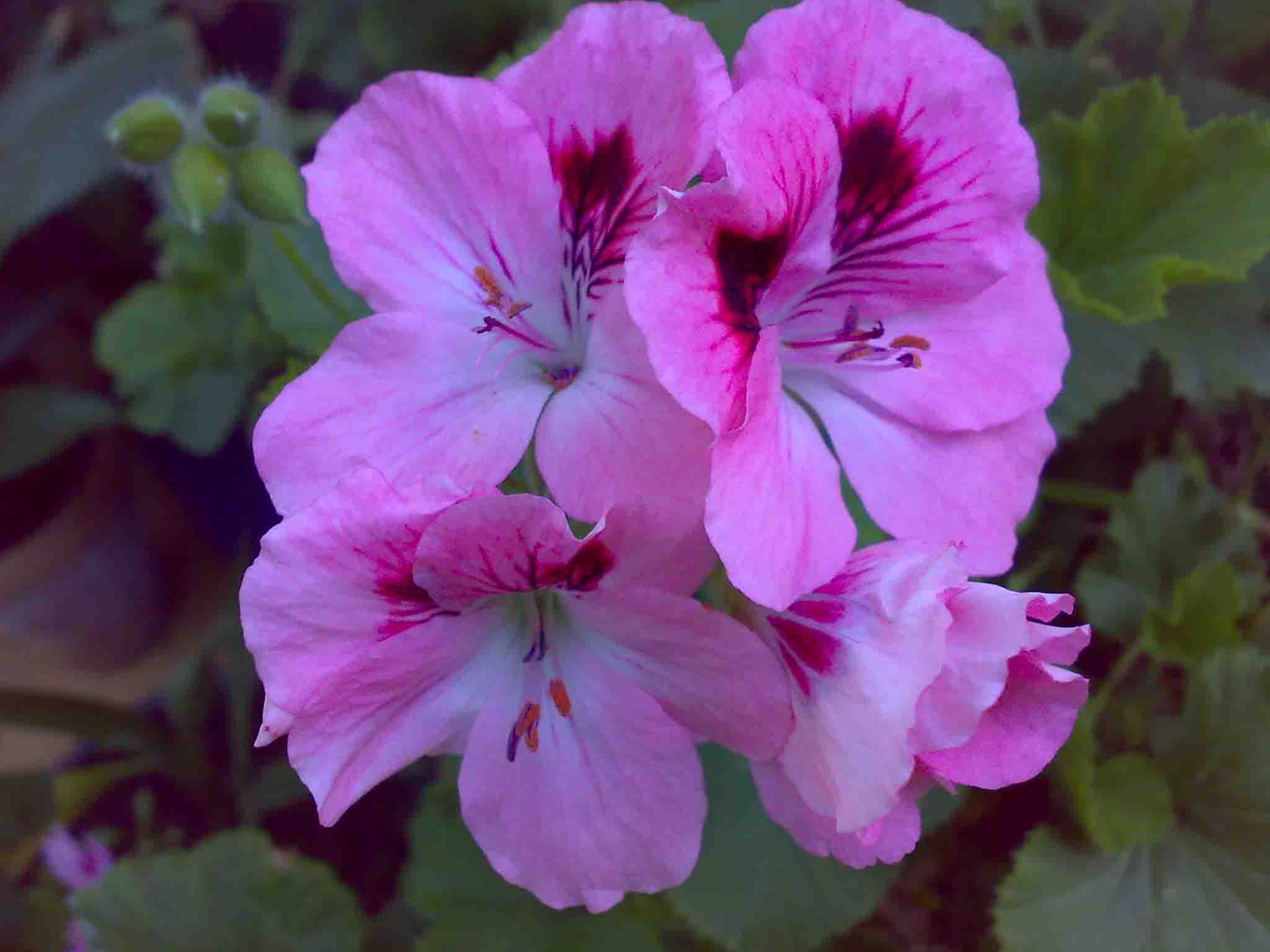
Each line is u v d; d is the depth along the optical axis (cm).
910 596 11
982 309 13
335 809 11
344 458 11
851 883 16
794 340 13
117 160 26
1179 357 18
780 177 10
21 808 25
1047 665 11
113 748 27
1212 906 16
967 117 12
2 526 30
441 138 12
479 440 12
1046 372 13
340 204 12
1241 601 17
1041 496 19
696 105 11
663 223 10
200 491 32
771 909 16
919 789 11
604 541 10
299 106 30
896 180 12
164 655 33
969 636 10
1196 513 18
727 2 18
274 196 15
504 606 12
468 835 19
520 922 18
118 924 21
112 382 32
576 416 11
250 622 10
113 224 30
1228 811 17
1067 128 18
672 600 11
